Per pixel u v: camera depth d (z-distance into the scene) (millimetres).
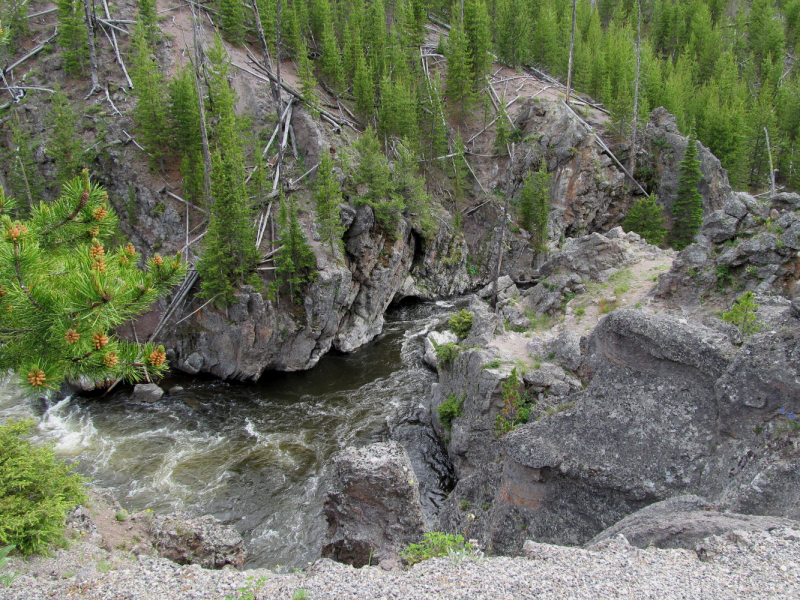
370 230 50312
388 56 75625
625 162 69562
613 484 17047
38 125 53219
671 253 37125
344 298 44406
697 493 15727
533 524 18484
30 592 12062
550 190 68750
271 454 30797
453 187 71562
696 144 62938
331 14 77875
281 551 23312
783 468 13242
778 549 10992
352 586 11570
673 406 16938
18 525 13961
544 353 28578
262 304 40125
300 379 41562
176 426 33875
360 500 18922
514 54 87125
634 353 17750
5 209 10758
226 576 12688
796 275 26359
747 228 28875
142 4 61250
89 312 9883
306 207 49844
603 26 114812
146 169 49375
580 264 36094
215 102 51375
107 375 11055
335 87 71312
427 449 31484
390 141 67562
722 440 15773
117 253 12320
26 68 58719
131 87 55406
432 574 11742
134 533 18688
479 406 27141
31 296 9875
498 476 21719
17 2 60469
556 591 10602
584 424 18156
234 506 26141
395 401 37438
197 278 42344
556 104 71062
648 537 12914
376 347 47781
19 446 16453
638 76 72812
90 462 29547
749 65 95125
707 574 10680
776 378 14648
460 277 66250
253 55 68750
